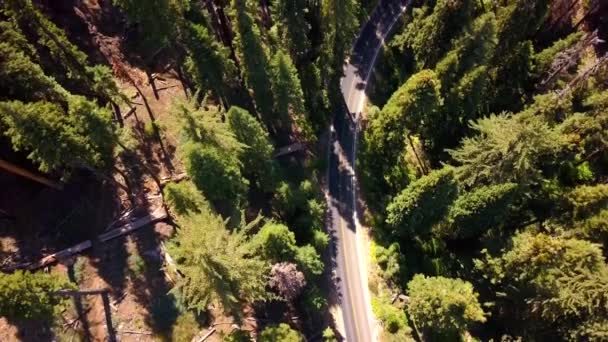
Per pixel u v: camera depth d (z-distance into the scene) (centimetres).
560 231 5131
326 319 5156
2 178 5078
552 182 5800
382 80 6819
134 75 5844
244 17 4725
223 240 3691
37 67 4362
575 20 7700
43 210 5053
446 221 5238
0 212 4903
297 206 5297
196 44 4903
